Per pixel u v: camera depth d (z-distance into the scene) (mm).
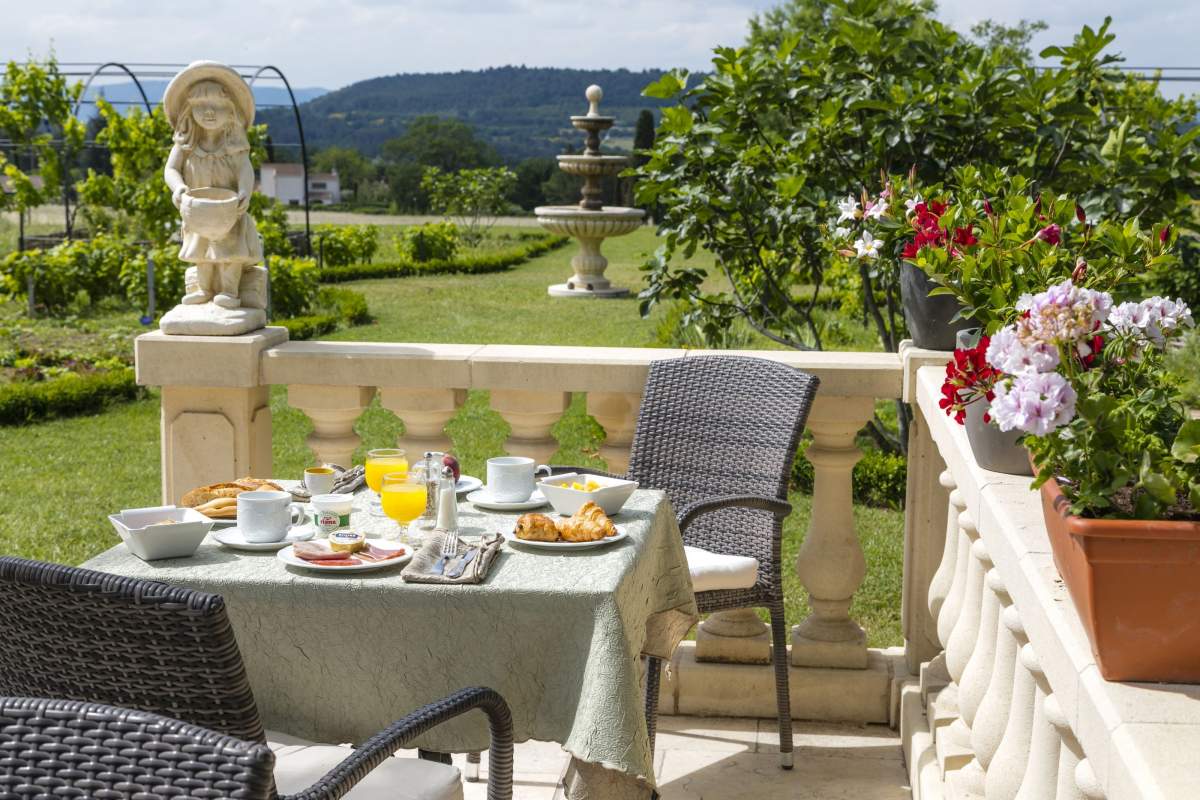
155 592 1930
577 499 3066
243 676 1997
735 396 3957
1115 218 5500
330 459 4520
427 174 35656
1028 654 2109
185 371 4348
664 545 3234
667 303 19172
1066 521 1625
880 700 4109
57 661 2064
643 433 4039
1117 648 1603
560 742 2539
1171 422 1870
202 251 4422
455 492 2949
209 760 1498
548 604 2516
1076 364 1922
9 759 1553
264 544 2793
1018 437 2428
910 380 4000
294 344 4570
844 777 3730
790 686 4121
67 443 10594
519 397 4387
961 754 3188
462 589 2531
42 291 17891
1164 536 1549
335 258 26469
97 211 21047
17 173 20859
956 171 4035
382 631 2566
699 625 4277
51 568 1978
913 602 4062
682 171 6641
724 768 3789
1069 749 1925
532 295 22391
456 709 2312
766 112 6551
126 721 1536
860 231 4156
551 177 57938
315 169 65688
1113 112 6930
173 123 4453
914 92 5926
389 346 4516
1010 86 5922
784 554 7262
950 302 3930
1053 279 2518
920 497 4023
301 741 2602
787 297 7168
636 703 2502
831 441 4148
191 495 3123
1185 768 1371
